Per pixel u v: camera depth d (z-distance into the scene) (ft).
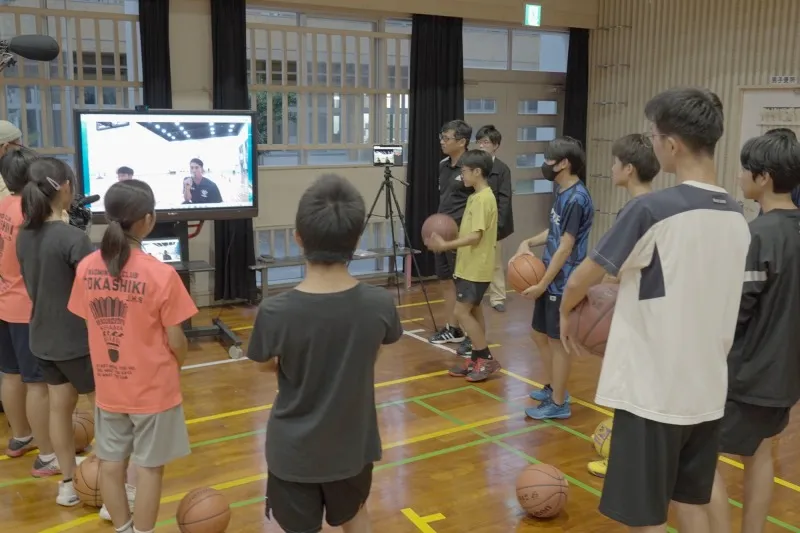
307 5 21.93
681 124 6.26
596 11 27.02
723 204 6.34
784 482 11.18
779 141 7.63
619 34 26.45
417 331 19.42
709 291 6.28
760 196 7.95
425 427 13.07
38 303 9.33
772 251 7.49
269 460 6.55
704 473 6.71
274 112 22.26
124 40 19.97
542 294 13.01
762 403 7.66
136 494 8.25
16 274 10.28
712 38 23.97
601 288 7.81
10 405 11.44
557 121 28.30
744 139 23.54
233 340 17.01
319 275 6.36
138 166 17.54
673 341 6.23
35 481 10.85
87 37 19.36
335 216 6.12
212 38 20.53
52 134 19.42
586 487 10.89
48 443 10.89
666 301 6.22
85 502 9.99
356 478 6.64
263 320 6.23
